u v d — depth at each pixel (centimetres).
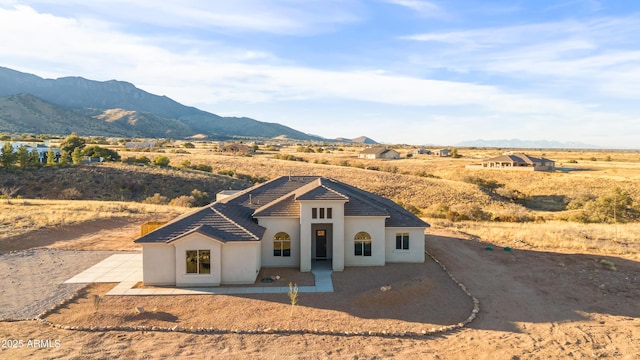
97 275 2262
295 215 2458
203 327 1622
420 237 2559
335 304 1877
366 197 2955
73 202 4531
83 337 1529
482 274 2347
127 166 6975
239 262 2159
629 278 2264
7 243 2817
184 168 7575
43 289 2033
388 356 1429
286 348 1471
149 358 1381
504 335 1608
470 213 4947
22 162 6175
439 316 1767
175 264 2133
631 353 1471
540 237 3303
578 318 1769
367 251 2491
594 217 5034
